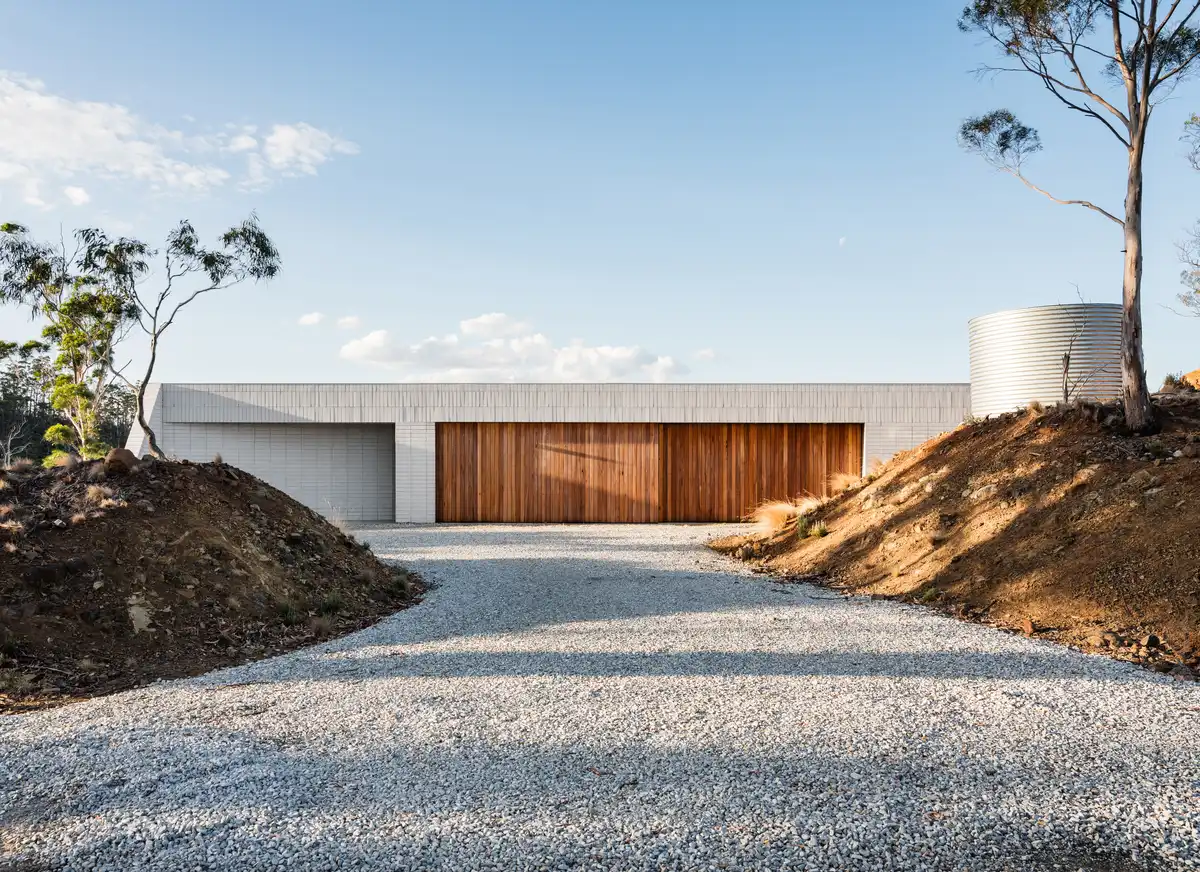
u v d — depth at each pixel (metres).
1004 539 7.49
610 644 5.33
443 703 3.99
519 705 3.94
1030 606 6.24
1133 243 8.26
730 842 2.49
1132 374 8.16
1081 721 3.66
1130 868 2.37
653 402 17.64
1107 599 5.89
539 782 2.95
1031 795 2.84
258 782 2.98
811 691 4.16
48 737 3.53
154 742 3.45
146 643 5.35
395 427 18.02
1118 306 11.66
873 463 17.45
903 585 7.72
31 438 34.19
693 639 5.48
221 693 4.24
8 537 5.90
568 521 17.72
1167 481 6.90
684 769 3.07
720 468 17.83
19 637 4.97
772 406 17.59
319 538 8.30
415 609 6.90
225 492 7.99
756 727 3.57
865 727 3.56
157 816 2.70
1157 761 3.17
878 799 2.80
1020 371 12.01
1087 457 8.00
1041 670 4.59
